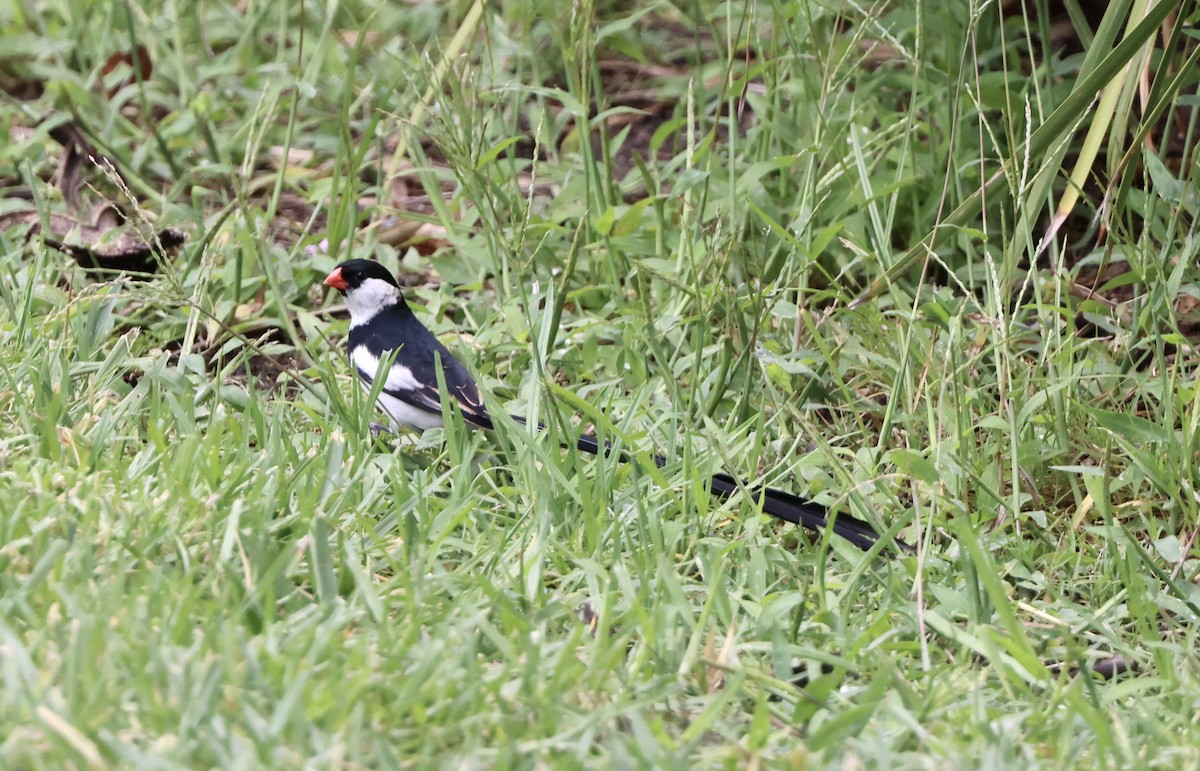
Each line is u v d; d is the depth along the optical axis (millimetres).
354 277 9719
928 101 12164
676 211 11922
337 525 7441
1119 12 9141
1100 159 12398
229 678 5531
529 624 6473
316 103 15188
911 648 6832
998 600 6520
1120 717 6426
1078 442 9211
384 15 16656
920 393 8867
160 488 7352
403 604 6773
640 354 10031
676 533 7695
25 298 9633
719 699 5773
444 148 10461
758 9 14141
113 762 5078
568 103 11172
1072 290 10625
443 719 5648
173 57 15078
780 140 12328
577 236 9219
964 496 8383
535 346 8391
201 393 8969
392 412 9375
